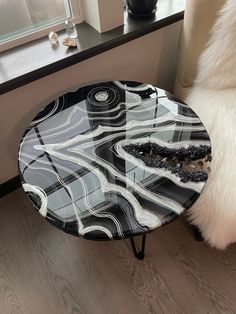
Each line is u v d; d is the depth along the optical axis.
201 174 0.77
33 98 1.08
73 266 1.14
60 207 0.72
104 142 0.84
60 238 1.20
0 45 0.99
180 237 1.19
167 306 1.04
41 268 1.13
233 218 0.82
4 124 1.10
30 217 1.27
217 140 0.92
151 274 1.11
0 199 1.33
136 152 0.82
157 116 0.90
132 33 1.05
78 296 1.07
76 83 1.13
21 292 1.08
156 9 1.10
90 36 1.04
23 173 0.79
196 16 0.93
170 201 0.72
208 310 1.03
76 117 0.91
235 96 1.02
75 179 0.77
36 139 0.86
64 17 1.08
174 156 0.81
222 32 0.93
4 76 0.92
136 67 1.26
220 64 0.99
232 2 0.88
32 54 0.99
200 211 0.87
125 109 0.92
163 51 1.28
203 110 1.02
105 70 1.16
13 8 0.97
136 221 0.69
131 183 0.75
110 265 1.13
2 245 1.19
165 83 1.47
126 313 1.03
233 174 0.84
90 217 0.70
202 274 1.11
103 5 0.97
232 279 1.09
